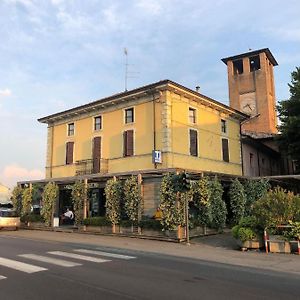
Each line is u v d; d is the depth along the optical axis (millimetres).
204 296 6781
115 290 7125
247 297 6777
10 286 7438
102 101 29484
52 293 6867
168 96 26203
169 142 25578
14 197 29062
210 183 20500
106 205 21734
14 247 14500
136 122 27703
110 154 29109
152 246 15852
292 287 7809
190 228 18891
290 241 13641
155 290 7176
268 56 49938
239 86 49188
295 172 33000
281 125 30797
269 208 14328
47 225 25703
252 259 12242
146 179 22312
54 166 33625
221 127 31625
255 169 36469
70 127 33031
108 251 13742
